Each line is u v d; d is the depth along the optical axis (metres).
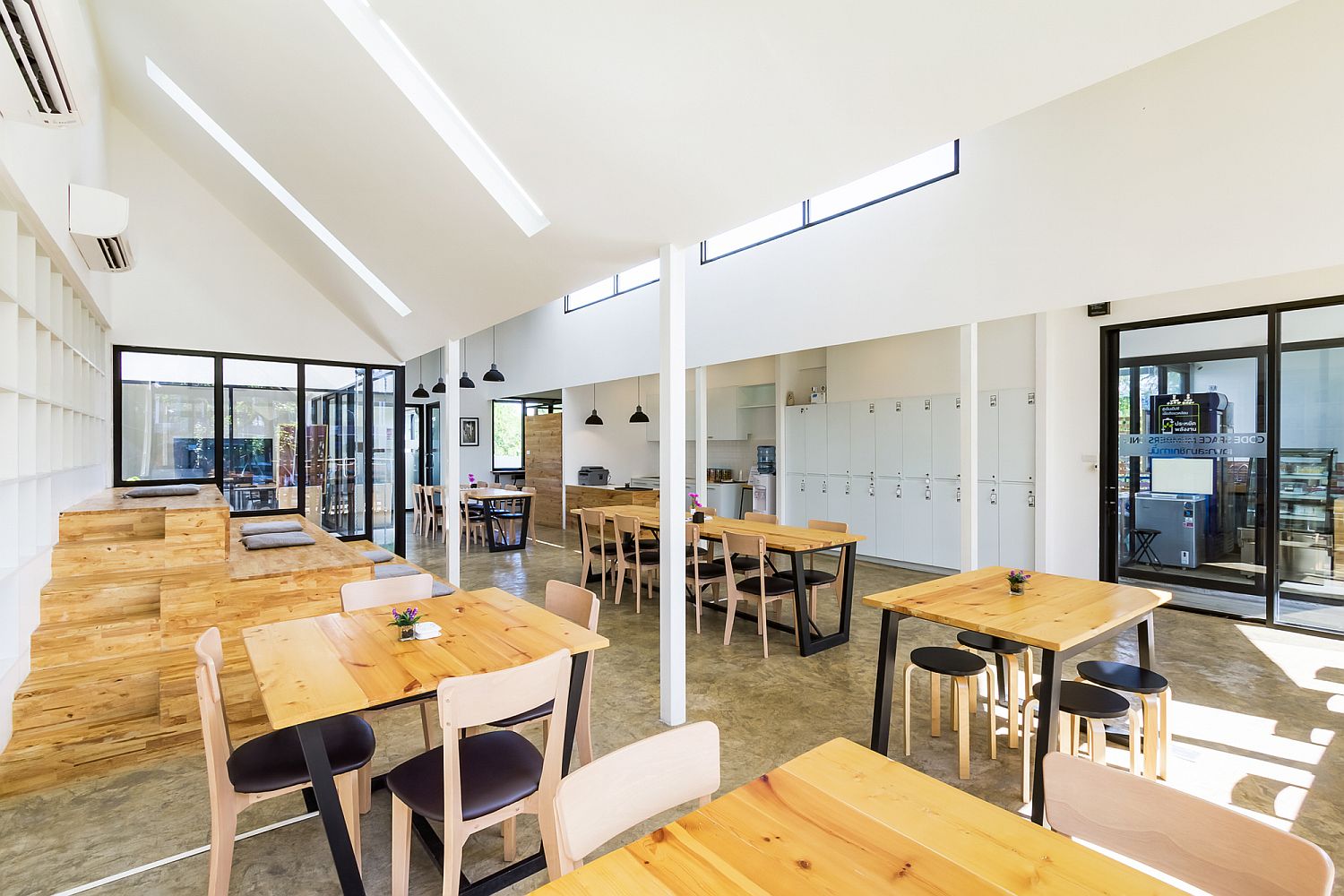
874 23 1.75
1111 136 4.02
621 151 2.60
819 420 7.72
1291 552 4.56
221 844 1.86
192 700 3.08
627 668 4.10
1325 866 0.92
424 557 8.10
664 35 2.00
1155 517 5.20
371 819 2.44
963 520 4.74
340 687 1.82
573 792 1.14
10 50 1.70
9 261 2.68
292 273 6.95
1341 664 3.91
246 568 3.73
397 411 7.76
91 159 4.26
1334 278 4.30
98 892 2.05
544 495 11.78
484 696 1.68
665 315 3.26
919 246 4.99
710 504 9.21
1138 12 1.55
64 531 3.81
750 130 2.28
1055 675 2.16
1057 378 5.67
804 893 0.96
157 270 6.22
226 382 6.63
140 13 3.41
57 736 2.89
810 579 4.60
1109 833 1.16
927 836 1.10
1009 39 1.70
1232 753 2.84
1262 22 3.48
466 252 4.05
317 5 2.61
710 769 1.37
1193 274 3.72
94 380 5.05
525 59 2.34
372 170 3.62
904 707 2.94
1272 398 4.57
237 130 4.03
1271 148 3.46
